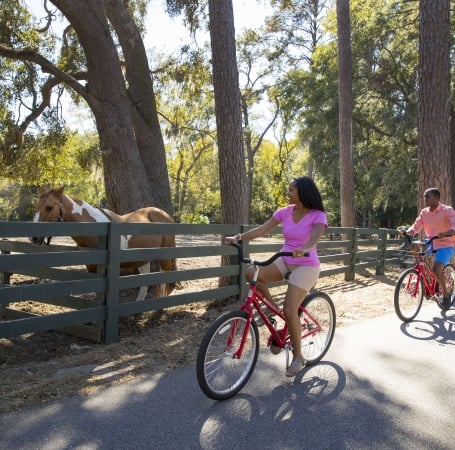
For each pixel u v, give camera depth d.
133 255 5.82
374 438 3.31
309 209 4.20
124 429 3.33
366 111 24.27
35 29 13.84
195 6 13.96
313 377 4.45
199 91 16.91
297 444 3.20
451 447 3.22
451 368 4.77
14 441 3.11
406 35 21.80
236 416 3.59
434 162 10.40
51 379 4.28
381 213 39.59
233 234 7.54
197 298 6.84
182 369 4.60
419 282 6.82
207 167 51.78
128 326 6.38
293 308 4.16
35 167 15.88
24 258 4.65
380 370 4.67
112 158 10.77
